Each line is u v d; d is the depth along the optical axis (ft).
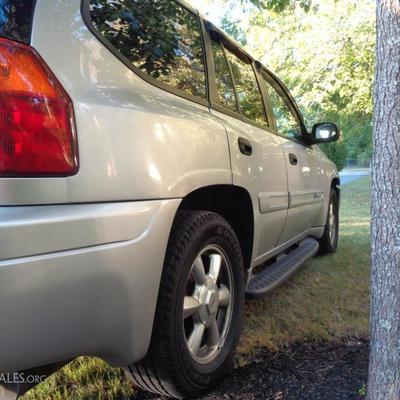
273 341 8.30
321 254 15.52
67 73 4.86
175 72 7.06
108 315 4.82
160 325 5.71
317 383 6.78
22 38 4.58
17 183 4.23
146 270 5.15
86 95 4.95
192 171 6.09
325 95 38.52
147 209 5.18
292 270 10.50
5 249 4.05
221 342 7.13
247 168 7.91
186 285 6.18
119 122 5.13
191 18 8.03
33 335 4.28
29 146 4.33
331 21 36.83
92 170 4.74
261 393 6.57
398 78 4.99
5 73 4.33
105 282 4.71
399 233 5.15
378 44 5.16
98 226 4.66
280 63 41.16
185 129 6.18
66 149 4.57
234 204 8.21
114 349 5.05
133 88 5.86
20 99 4.35
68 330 4.51
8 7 4.59
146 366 5.88
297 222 11.84
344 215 26.76
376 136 5.26
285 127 12.26
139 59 6.28
